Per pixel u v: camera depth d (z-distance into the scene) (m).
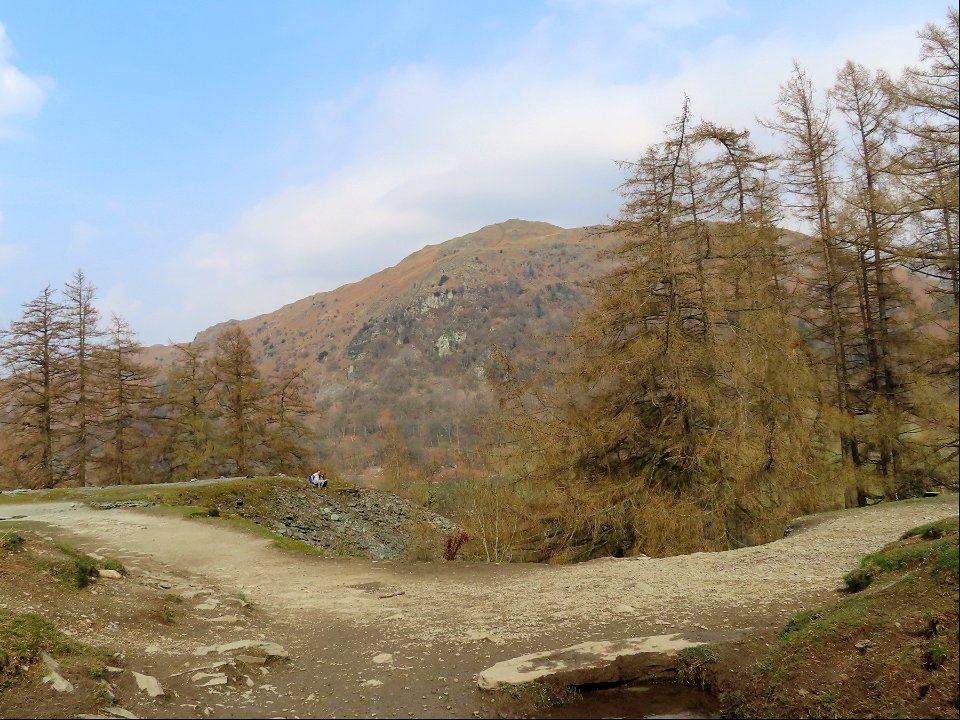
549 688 6.77
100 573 10.71
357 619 10.08
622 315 19.36
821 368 22.52
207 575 13.33
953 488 20.73
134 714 6.14
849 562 10.38
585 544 19.08
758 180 21.69
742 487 17.92
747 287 19.69
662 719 6.35
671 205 19.55
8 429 35.50
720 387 19.16
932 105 18.58
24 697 6.00
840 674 6.07
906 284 22.55
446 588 12.13
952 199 17.22
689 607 9.10
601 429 19.17
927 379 20.00
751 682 6.65
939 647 5.66
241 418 40.88
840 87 23.84
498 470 20.84
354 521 30.02
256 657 7.81
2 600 8.41
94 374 37.66
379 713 6.40
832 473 19.72
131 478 38.84
